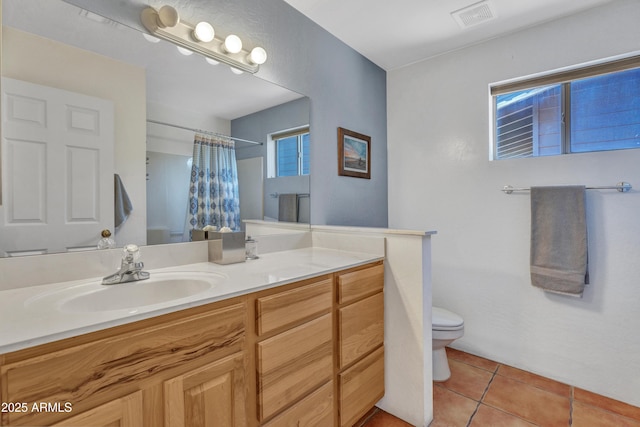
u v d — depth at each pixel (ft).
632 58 5.76
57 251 3.49
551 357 6.40
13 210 3.22
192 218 4.70
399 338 5.23
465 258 7.49
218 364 3.00
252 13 5.37
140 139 4.17
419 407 4.99
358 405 4.73
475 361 7.10
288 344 3.66
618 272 5.72
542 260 6.30
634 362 5.57
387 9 6.07
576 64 6.12
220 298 3.03
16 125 3.23
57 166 3.50
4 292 3.12
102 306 3.29
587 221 6.00
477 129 7.30
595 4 5.86
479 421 5.10
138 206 4.15
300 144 6.31
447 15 6.25
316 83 6.63
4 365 1.95
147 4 4.18
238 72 5.27
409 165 8.44
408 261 5.11
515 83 6.95
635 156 5.57
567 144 6.50
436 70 7.95
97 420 2.27
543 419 5.15
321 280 4.17
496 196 7.06
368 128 8.13
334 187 7.11
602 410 5.39
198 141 4.79
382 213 8.63
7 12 3.18
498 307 7.04
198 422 2.83
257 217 5.57
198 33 4.42
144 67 4.20
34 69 3.34
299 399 3.82
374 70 8.38
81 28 3.66
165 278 3.86
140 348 2.50
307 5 6.02
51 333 2.11
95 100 3.77
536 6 5.92
